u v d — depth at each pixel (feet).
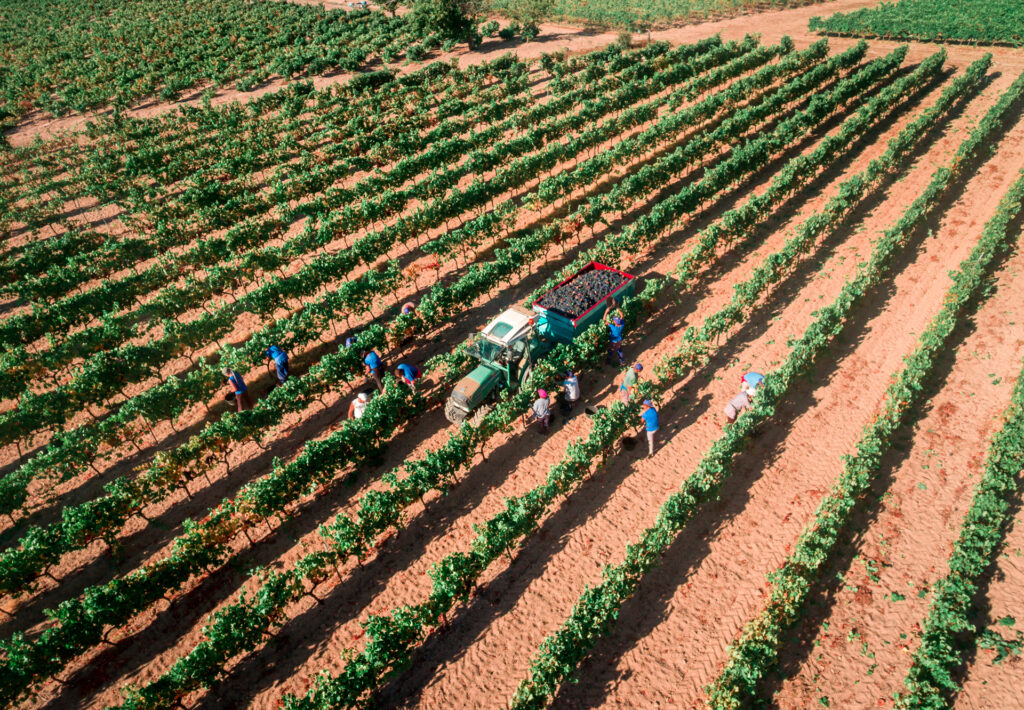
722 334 76.23
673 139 125.18
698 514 55.21
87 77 202.18
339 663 46.29
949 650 42.04
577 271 80.43
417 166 119.24
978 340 71.56
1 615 51.57
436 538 55.11
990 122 114.83
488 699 43.52
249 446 66.74
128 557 55.77
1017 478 55.62
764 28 216.33
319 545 55.31
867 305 79.15
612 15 231.50
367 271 90.33
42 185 127.54
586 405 67.72
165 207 115.03
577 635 43.29
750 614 47.29
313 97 168.66
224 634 44.29
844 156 118.62
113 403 74.74
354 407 64.64
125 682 46.14
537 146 124.36
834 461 58.85
